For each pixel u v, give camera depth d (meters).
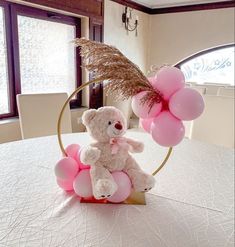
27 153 1.32
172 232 0.73
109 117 0.82
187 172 1.15
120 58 0.75
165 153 1.38
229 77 4.41
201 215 0.82
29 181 1.01
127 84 0.76
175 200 0.90
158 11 4.46
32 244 0.67
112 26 3.68
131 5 3.99
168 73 0.76
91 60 0.77
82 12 3.11
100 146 0.82
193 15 4.21
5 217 0.78
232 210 0.85
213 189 1.00
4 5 2.48
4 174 1.07
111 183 0.75
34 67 2.89
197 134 2.00
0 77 2.62
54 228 0.73
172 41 4.47
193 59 4.49
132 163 0.86
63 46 3.17
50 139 1.58
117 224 0.75
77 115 3.29
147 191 0.89
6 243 0.67
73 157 0.88
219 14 4.01
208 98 1.95
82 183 0.82
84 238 0.69
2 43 2.56
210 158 1.34
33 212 0.80
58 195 0.90
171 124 0.76
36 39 2.85
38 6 2.68
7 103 2.72
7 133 2.59
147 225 0.75
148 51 4.70
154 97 0.75
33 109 1.86
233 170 1.19
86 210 0.82
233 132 1.88
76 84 3.41
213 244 0.69
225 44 4.08
